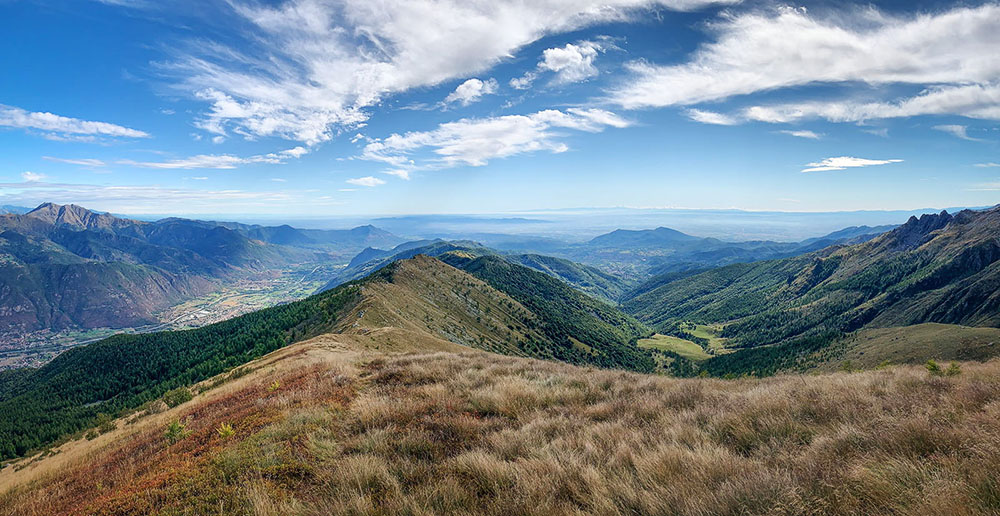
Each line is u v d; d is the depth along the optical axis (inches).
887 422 277.9
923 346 5561.0
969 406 313.3
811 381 486.3
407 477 254.8
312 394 516.4
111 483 351.9
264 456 304.5
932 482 191.6
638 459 246.2
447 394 490.0
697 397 433.1
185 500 252.7
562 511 202.4
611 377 621.6
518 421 385.4
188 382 3713.1
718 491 200.2
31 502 361.1
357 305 3804.1
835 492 193.2
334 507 216.2
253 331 4709.6
